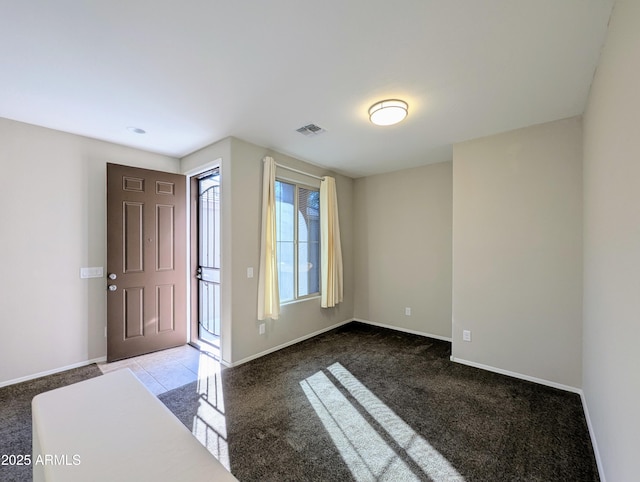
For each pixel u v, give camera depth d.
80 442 1.00
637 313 1.18
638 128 1.16
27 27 1.57
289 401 2.46
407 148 3.52
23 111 2.56
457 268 3.26
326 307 4.37
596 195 1.96
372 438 2.00
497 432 2.06
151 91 2.24
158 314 3.56
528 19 1.53
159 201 3.58
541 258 2.79
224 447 1.91
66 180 3.03
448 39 1.69
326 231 4.29
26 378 2.79
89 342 3.17
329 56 1.84
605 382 1.69
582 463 1.78
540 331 2.79
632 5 1.22
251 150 3.36
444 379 2.87
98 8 1.45
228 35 1.65
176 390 2.64
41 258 2.88
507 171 2.97
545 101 2.38
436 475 1.69
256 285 3.40
